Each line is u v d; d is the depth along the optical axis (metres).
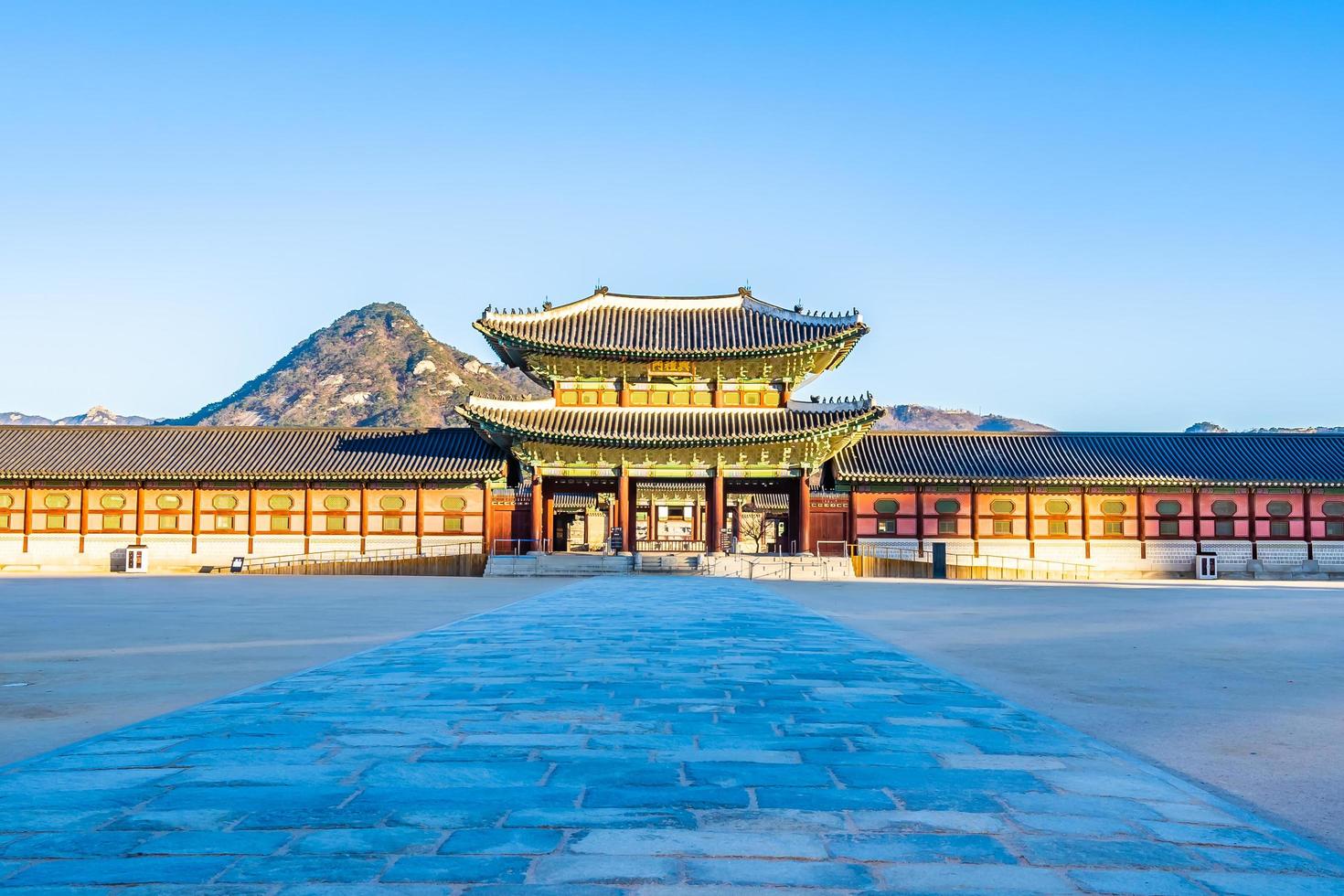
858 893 6.18
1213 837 7.42
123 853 6.78
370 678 15.04
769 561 61.88
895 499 67.44
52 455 68.25
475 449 68.81
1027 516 67.50
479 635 21.73
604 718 11.77
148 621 27.61
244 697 13.30
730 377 67.44
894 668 16.34
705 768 9.27
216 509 67.38
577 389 67.56
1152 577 67.31
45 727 12.18
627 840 7.11
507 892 6.12
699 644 20.06
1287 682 16.30
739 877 6.41
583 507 71.06
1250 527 68.00
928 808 8.02
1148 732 12.05
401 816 7.64
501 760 9.55
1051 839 7.29
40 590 44.09
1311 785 9.55
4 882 6.21
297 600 37.38
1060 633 24.67
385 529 67.00
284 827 7.38
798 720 11.69
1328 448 70.88
